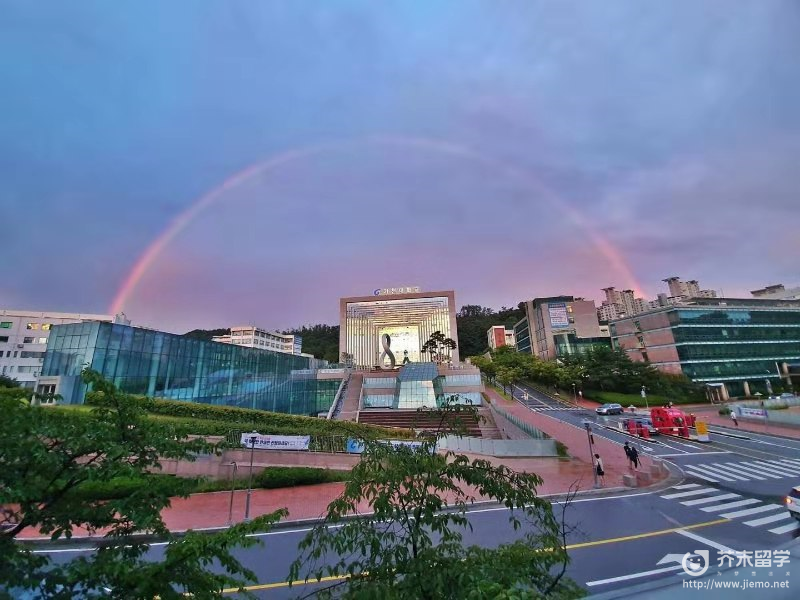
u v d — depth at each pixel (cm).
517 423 3791
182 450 553
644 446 3428
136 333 3981
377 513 416
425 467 447
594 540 1407
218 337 15012
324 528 440
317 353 14825
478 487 463
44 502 485
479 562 389
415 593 367
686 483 2269
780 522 1570
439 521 432
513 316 16075
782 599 235
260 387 5591
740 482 2277
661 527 1537
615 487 2148
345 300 10450
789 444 3512
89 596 423
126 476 498
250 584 1122
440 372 6556
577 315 9331
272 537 1536
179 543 439
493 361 8531
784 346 8238
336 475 2444
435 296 10181
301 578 1142
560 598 367
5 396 474
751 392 7538
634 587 278
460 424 524
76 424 481
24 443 428
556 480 2347
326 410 6344
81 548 1386
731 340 7862
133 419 532
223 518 1759
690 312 7756
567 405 6450
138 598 420
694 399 6800
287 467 2406
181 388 4378
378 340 10762
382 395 6291
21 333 7456
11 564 414
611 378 7012
